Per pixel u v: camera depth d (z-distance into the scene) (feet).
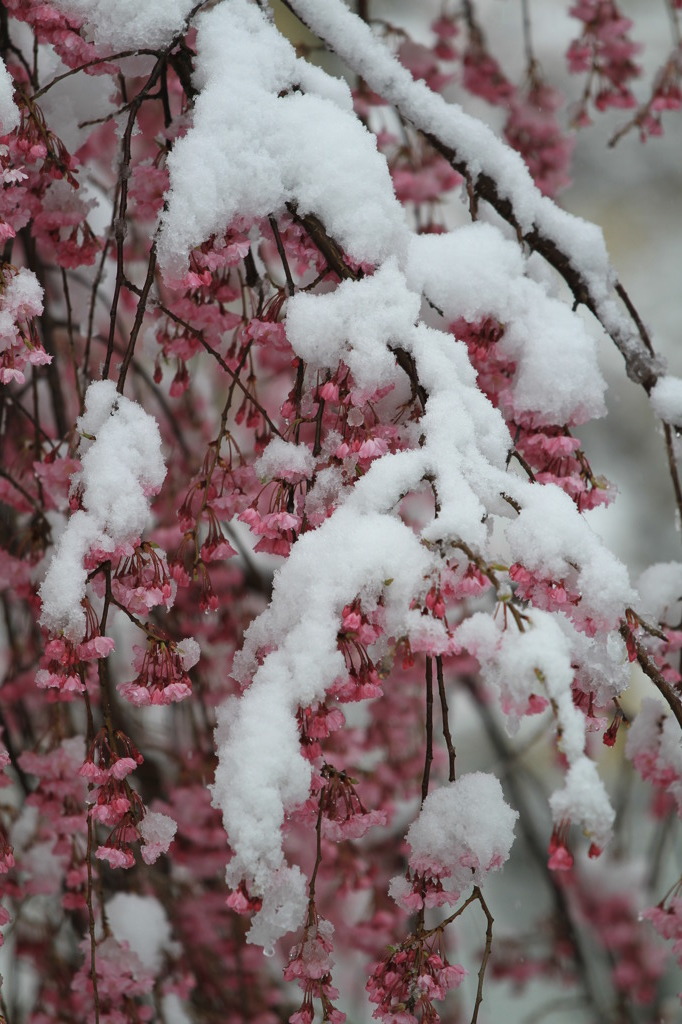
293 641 8.14
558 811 7.93
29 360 8.23
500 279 8.52
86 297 10.19
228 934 11.18
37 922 10.16
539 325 8.58
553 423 8.56
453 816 8.22
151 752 10.81
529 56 10.33
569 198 18.86
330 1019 8.18
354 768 10.84
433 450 8.18
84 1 8.48
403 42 10.30
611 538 17.99
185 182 8.30
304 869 11.42
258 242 8.95
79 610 8.20
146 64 8.66
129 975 9.41
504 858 8.23
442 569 8.04
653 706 8.82
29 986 10.78
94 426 8.32
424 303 8.64
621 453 18.40
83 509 8.30
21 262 10.11
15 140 8.46
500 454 8.30
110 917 9.71
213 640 10.33
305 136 8.38
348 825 8.27
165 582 8.27
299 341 8.30
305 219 8.39
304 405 8.48
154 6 8.46
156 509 10.12
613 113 17.53
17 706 10.02
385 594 8.13
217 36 8.50
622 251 19.06
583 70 10.37
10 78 8.30
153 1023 9.92
